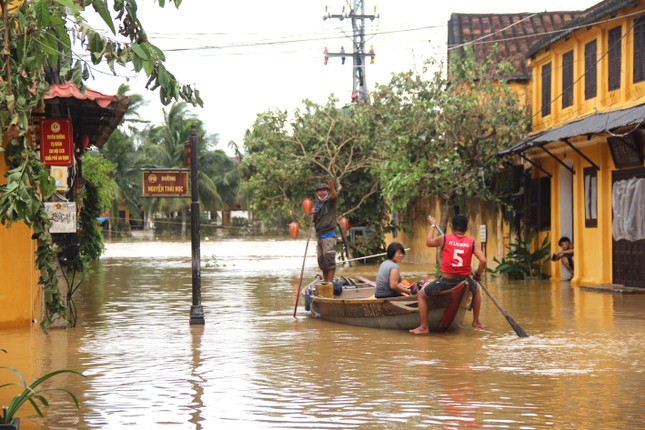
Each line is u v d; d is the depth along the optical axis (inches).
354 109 1428.4
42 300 612.1
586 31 907.4
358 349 490.6
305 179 1434.5
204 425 310.3
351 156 1389.0
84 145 726.5
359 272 1245.1
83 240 948.6
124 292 900.0
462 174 1068.5
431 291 542.9
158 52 278.7
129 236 3137.3
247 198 3262.8
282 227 3508.9
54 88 544.4
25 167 266.5
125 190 3016.7
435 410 330.0
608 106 863.1
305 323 622.5
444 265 545.0
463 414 323.3
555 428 301.4
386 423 310.3
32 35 267.7
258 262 1508.4
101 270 1288.1
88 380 399.5
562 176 979.3
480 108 1037.8
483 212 1220.5
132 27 292.5
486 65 1082.7
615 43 854.5
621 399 347.6
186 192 619.8
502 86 1072.8
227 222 3722.9
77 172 740.7
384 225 1519.4
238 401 349.7
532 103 1068.5
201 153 3201.3
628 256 831.1
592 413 323.0
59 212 573.3
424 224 1466.5
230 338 542.3
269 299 814.5
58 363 450.3
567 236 978.7
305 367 430.3
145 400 353.4
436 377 398.6
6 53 262.8
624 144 810.2
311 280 1064.8
